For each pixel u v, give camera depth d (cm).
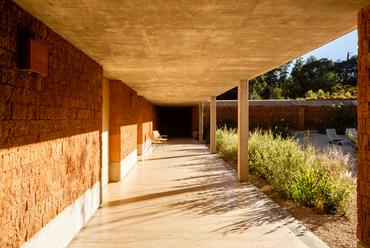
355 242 273
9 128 174
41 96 217
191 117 1864
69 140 276
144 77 516
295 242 275
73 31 245
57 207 248
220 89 718
